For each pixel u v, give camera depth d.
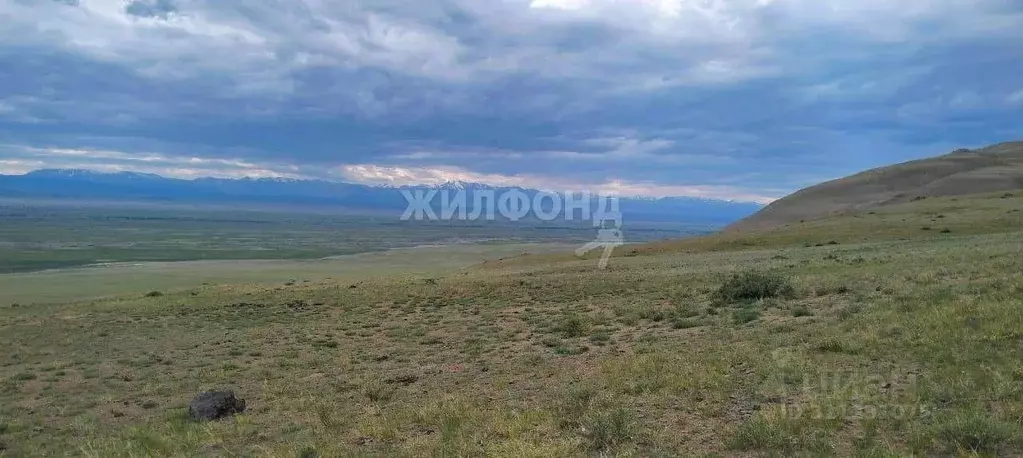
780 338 13.88
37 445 12.12
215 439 10.78
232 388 16.31
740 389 10.22
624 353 15.01
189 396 15.84
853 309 16.09
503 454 8.17
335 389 14.77
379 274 83.88
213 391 13.80
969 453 6.78
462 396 12.30
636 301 24.45
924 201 93.00
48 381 18.69
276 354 20.89
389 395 13.46
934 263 24.66
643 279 32.25
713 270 34.06
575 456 7.92
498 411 10.57
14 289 70.00
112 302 41.53
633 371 12.27
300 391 14.91
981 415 7.51
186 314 32.44
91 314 34.66
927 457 6.92
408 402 12.53
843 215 85.12
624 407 9.66
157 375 18.73
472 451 8.53
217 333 26.38
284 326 27.11
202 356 21.41
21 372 20.03
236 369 18.86
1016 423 7.38
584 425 8.95
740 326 16.47
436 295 33.19
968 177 130.38
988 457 6.66
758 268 32.75
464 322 24.11
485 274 48.53
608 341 17.14
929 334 11.89
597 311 23.14
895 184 136.38
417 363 17.28
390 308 30.27
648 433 8.49
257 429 11.41
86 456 10.67
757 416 8.58
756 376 10.81
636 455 7.79
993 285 16.27
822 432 7.86
